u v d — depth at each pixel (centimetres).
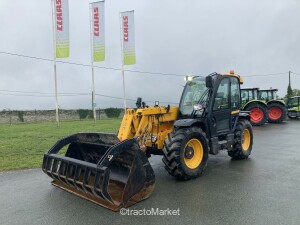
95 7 1903
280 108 1803
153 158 772
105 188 400
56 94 1812
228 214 403
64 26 1708
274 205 433
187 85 674
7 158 775
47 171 495
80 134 522
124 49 2125
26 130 1580
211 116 628
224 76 677
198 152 582
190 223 378
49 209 429
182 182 549
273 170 633
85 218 397
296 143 1009
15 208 435
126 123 558
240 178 573
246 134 767
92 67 2050
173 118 644
